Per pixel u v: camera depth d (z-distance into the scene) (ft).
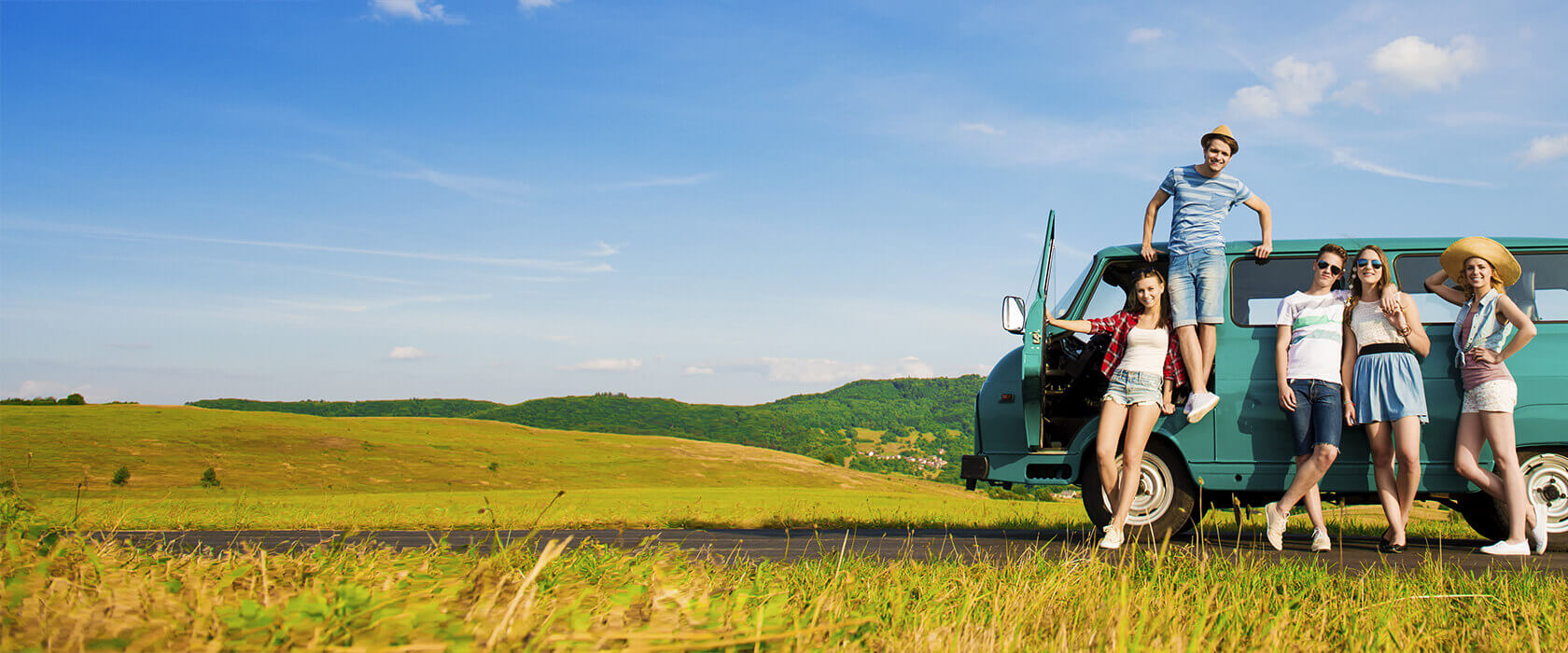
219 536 27.84
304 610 7.11
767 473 379.76
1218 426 22.90
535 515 37.83
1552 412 21.83
